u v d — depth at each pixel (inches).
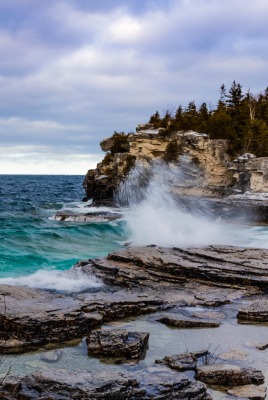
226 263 913.5
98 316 644.7
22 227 1835.6
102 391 399.2
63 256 1218.0
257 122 2886.3
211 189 2630.4
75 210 2586.1
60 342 585.3
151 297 743.7
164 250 1018.7
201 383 430.3
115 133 3444.9
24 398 398.3
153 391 407.5
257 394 438.3
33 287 828.6
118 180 2842.0
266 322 677.9
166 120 3447.3
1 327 593.3
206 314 701.3
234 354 538.9
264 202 1955.0
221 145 2699.3
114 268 911.0
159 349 564.7
